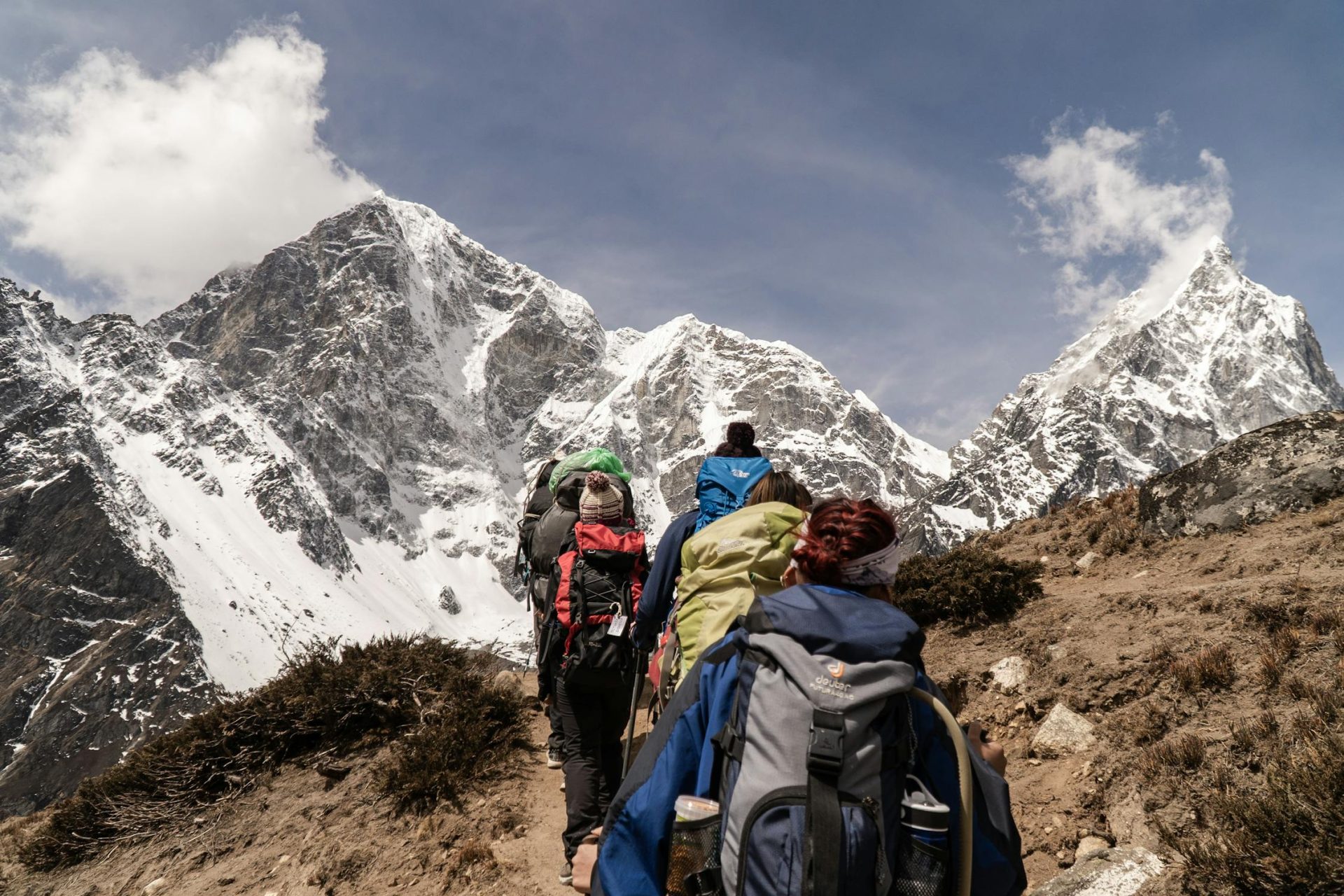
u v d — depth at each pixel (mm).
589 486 5672
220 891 6613
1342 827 3682
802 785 2148
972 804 2277
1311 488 8586
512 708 8008
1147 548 9438
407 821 6742
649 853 2443
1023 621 7707
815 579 2670
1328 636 5227
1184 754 4719
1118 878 4152
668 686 4410
